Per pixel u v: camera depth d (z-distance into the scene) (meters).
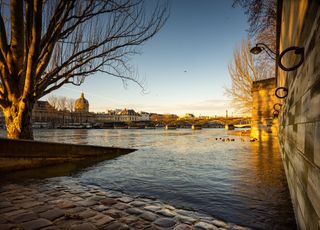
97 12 10.16
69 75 11.56
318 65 1.54
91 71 11.67
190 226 3.72
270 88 24.02
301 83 2.41
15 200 4.91
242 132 48.84
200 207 5.02
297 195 2.87
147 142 29.73
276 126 23.72
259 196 5.85
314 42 1.68
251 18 7.93
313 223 1.78
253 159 12.15
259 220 4.30
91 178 8.02
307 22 1.95
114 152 15.32
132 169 10.00
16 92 9.65
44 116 123.88
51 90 11.20
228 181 7.62
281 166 9.81
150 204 4.94
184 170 9.80
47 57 10.13
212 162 11.88
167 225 3.68
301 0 2.26
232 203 5.35
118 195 5.67
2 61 9.30
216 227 3.77
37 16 8.59
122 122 137.25
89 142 30.59
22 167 9.04
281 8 4.96
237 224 4.04
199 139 34.38
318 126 1.56
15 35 9.24
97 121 155.25
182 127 157.62
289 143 4.16
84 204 4.66
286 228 3.96
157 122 120.81
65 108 133.38
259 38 21.25
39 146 9.69
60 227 3.48
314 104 1.69
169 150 18.73
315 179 1.67
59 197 5.19
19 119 9.41
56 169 9.52
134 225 3.62
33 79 9.55
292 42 3.17
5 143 8.37
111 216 4.00
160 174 8.95
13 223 3.63
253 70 34.97
